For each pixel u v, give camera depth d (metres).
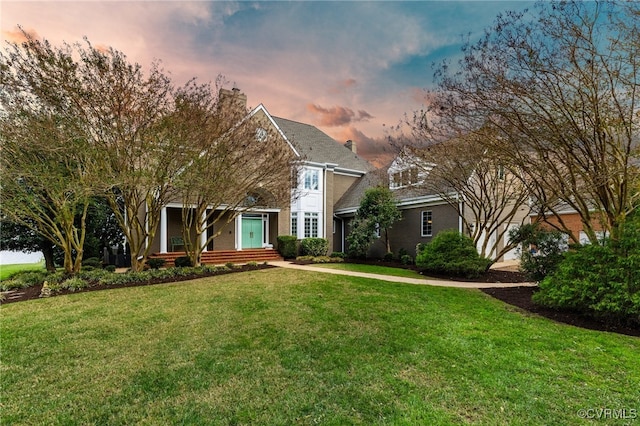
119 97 9.07
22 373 4.18
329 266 14.74
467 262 11.31
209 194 11.79
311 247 19.09
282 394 3.62
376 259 18.30
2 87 8.40
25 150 8.97
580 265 6.70
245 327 5.81
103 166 9.43
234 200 12.86
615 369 4.13
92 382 3.94
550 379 3.88
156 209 11.49
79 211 12.02
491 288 9.59
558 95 6.87
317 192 21.20
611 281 6.04
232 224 19.17
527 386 3.72
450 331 5.55
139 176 9.44
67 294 8.47
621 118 6.49
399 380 3.88
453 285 10.06
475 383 3.80
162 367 4.30
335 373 4.08
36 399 3.59
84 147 8.93
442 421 3.10
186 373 4.13
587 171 7.18
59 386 3.86
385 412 3.26
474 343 5.01
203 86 10.48
